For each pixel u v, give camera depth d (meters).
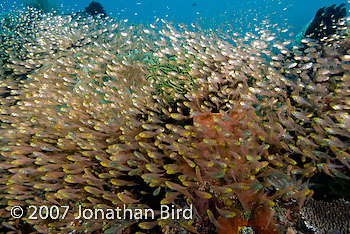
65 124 2.99
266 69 3.75
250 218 2.10
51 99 3.80
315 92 3.09
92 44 6.30
